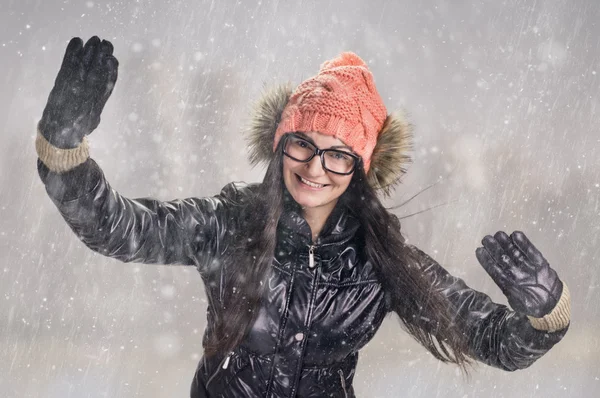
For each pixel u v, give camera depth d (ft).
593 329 30.58
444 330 11.13
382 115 10.88
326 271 10.69
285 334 10.49
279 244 10.65
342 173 10.36
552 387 24.22
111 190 9.98
